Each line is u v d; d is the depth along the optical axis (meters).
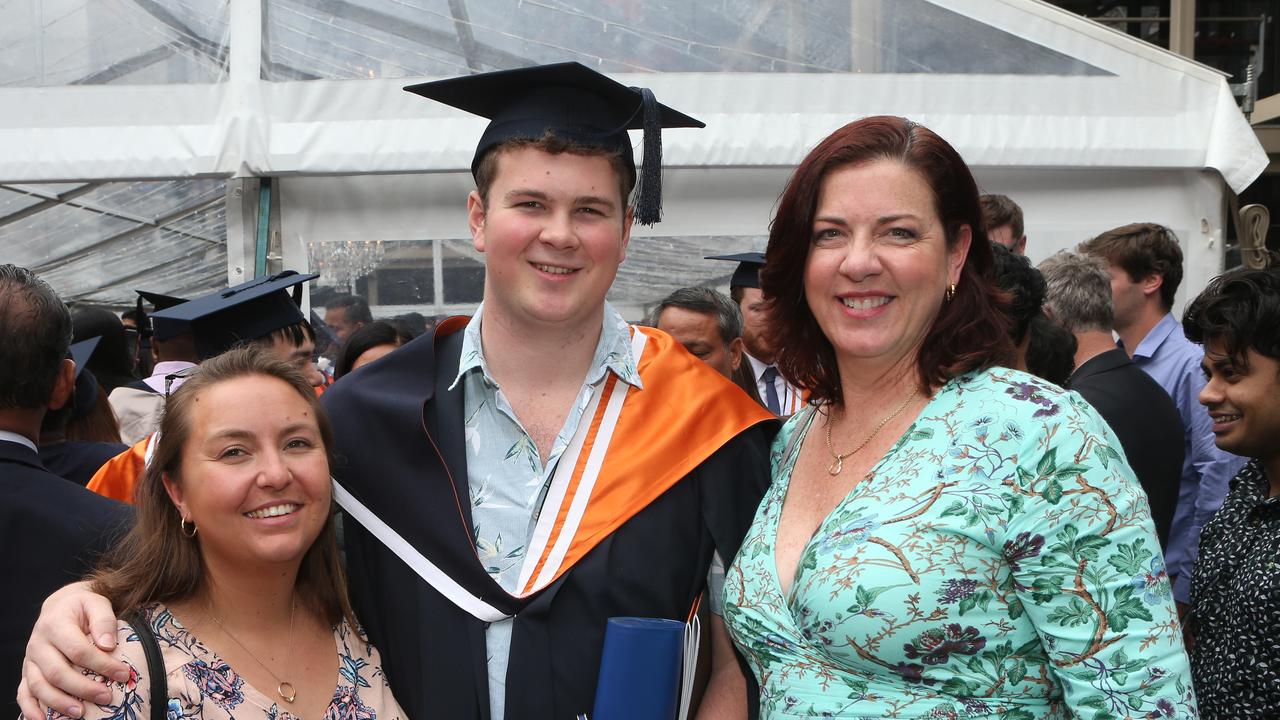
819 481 1.85
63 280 5.46
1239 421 2.19
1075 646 1.51
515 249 1.90
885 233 1.72
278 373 1.74
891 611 1.57
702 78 4.89
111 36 4.74
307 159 4.77
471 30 4.91
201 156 4.74
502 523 1.96
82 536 2.09
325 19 4.82
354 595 1.97
